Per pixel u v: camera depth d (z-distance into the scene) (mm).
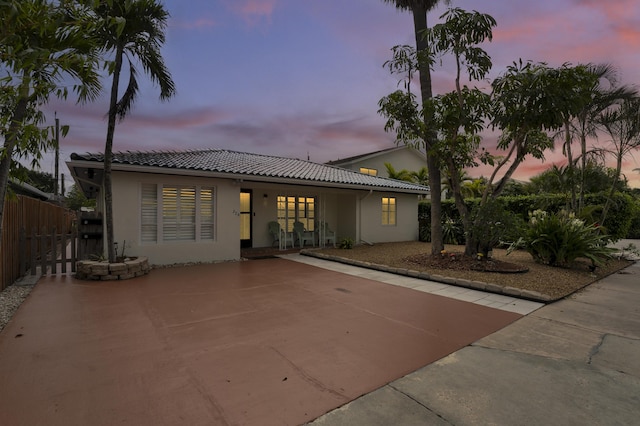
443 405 2410
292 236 11773
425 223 15070
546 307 5000
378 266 7879
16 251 6449
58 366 2924
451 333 3898
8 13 2156
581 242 7480
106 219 6797
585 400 2502
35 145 2814
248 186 10711
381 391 2596
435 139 8430
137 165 7562
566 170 9891
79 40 3018
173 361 3055
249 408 2340
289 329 3943
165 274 7234
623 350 3445
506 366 3057
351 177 13484
